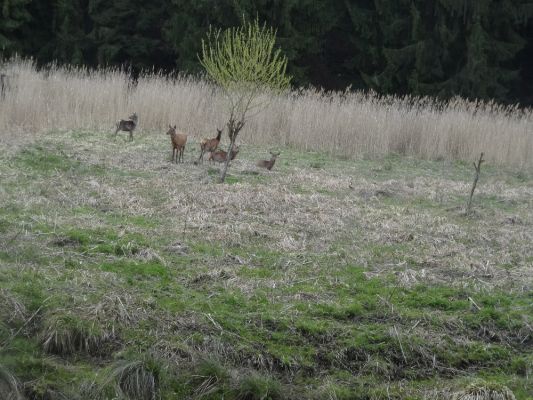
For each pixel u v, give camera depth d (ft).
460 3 122.52
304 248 39.29
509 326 32.60
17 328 29.89
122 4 134.92
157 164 56.59
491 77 123.34
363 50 131.95
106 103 76.84
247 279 34.81
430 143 77.66
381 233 42.83
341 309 32.58
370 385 29.09
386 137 76.48
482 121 79.77
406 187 57.52
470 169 72.33
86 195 45.57
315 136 75.00
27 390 27.40
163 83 85.25
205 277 34.60
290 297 33.55
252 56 53.52
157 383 28.22
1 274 32.53
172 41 128.06
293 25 122.42
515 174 71.41
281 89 57.31
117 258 35.96
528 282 36.63
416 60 123.24
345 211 46.62
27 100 70.85
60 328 29.45
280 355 29.76
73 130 69.72
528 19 131.85
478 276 37.35
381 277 36.24
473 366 30.68
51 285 32.32
